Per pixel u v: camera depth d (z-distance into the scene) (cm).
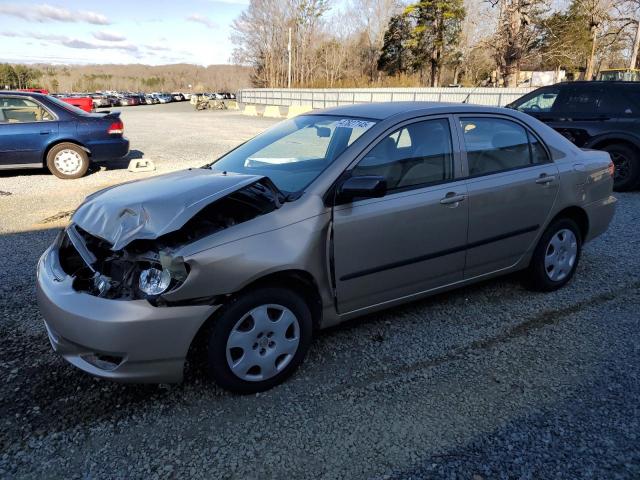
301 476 228
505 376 304
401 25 5475
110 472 230
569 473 227
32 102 895
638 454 239
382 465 234
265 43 6319
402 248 327
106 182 903
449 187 344
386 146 328
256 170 352
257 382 285
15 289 425
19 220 643
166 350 254
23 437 251
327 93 3319
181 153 1272
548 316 382
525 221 389
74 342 256
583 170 421
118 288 260
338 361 321
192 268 250
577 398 282
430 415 269
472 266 371
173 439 251
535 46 3123
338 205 301
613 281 450
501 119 387
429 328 364
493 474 227
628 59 3950
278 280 285
